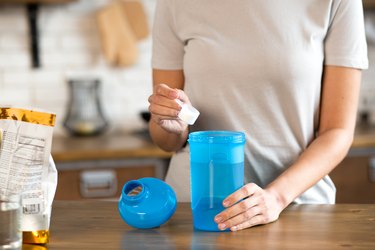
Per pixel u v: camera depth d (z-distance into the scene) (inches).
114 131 140.3
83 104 134.0
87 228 48.0
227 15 60.6
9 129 44.4
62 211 53.7
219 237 44.8
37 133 44.6
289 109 60.6
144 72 141.2
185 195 64.1
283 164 61.8
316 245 42.1
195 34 62.4
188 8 62.7
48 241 44.4
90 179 115.0
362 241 42.8
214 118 62.1
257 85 60.3
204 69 61.4
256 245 42.4
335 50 59.9
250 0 59.9
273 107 60.7
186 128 62.1
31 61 134.6
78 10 135.6
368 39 147.3
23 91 134.6
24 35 133.6
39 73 135.1
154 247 42.6
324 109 61.1
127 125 141.1
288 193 52.1
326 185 63.1
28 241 43.9
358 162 122.8
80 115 133.9
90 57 137.5
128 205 47.4
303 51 59.3
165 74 66.7
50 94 135.9
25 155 44.3
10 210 41.1
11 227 41.2
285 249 41.3
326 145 57.3
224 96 61.3
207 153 46.5
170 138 63.9
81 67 137.3
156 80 67.4
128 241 44.2
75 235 46.1
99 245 43.3
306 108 60.7
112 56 134.4
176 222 49.6
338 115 59.8
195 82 62.5
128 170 116.5
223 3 60.7
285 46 59.2
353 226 46.8
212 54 60.8
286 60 59.1
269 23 59.4
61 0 128.1
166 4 64.8
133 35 136.8
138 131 137.3
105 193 116.0
